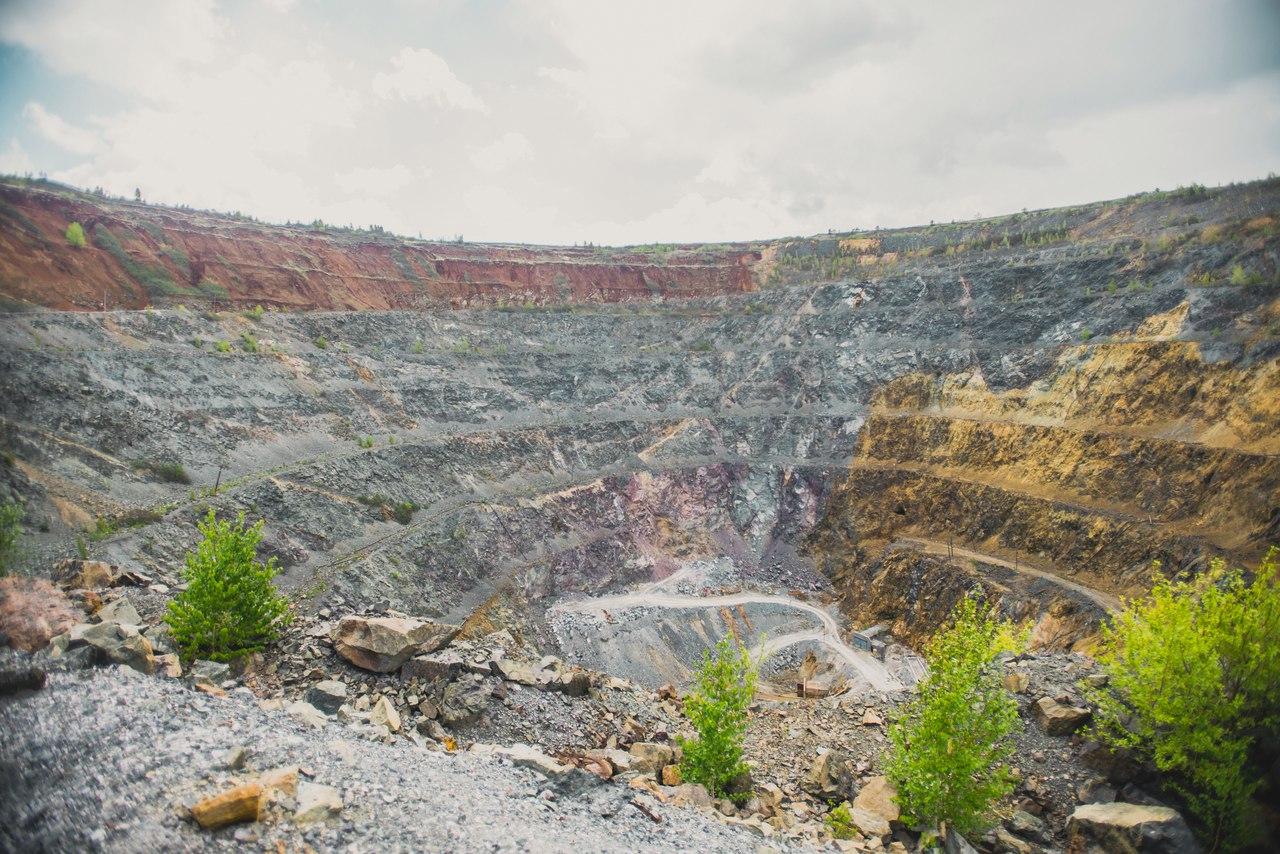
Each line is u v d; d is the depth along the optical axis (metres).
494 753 22.36
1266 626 23.56
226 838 12.95
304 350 87.81
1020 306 97.69
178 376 70.00
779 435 98.88
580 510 84.12
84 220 90.44
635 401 108.94
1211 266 84.69
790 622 70.94
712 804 23.80
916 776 24.03
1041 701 29.77
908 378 97.94
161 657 24.42
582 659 62.00
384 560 60.97
